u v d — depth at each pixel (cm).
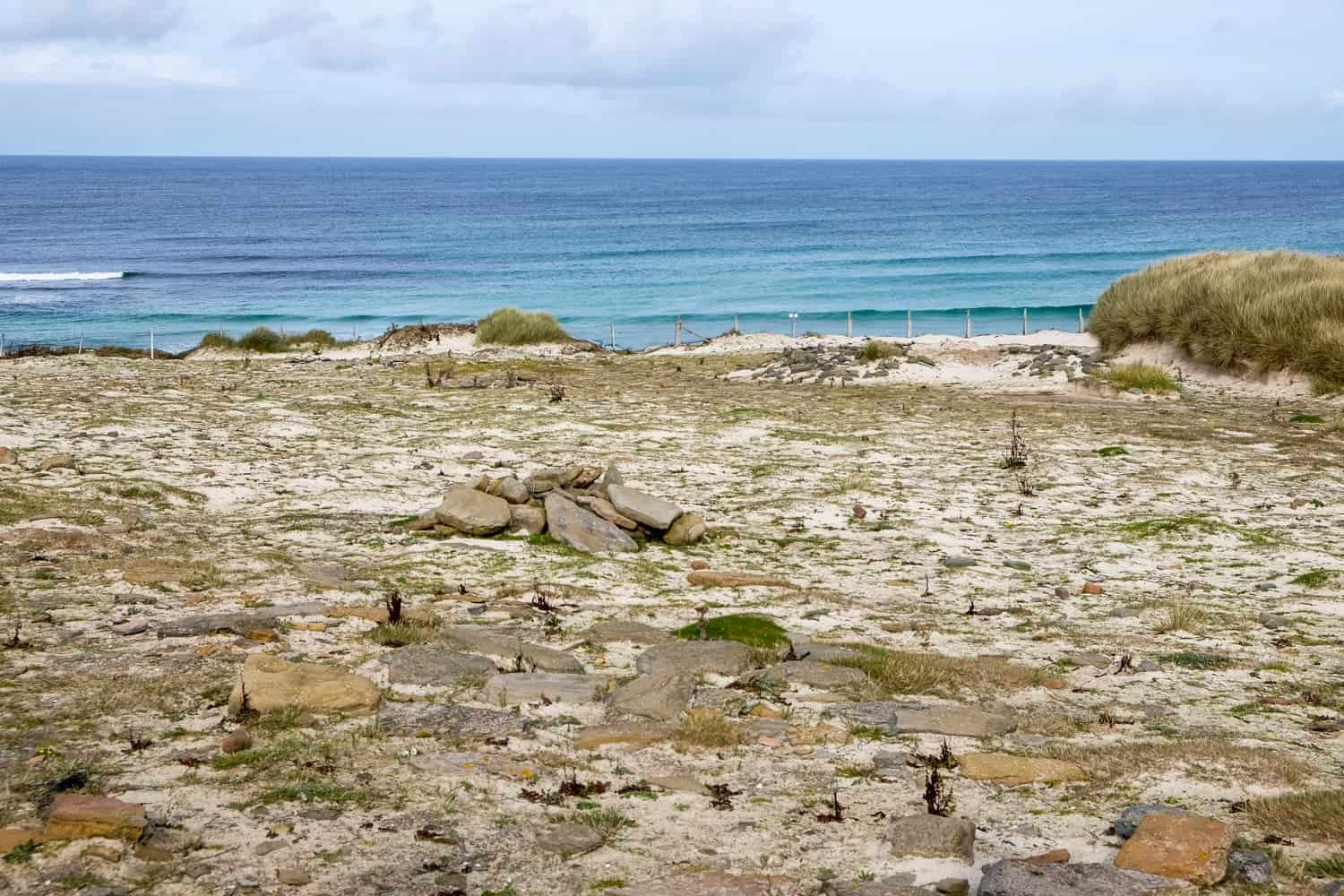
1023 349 3344
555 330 4056
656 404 2519
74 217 14800
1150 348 3150
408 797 575
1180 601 1123
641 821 559
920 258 9006
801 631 965
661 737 683
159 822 532
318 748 637
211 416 2120
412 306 6775
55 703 690
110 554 1106
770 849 530
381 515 1403
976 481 1747
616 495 1375
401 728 679
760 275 7956
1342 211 15875
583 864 506
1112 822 570
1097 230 12156
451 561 1188
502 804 572
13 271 8831
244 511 1395
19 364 3291
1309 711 794
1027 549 1358
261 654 793
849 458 1922
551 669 816
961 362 3247
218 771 599
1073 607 1105
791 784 618
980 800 600
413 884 479
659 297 6875
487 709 724
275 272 8569
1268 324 2827
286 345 3978
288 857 502
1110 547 1368
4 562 1038
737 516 1493
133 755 615
